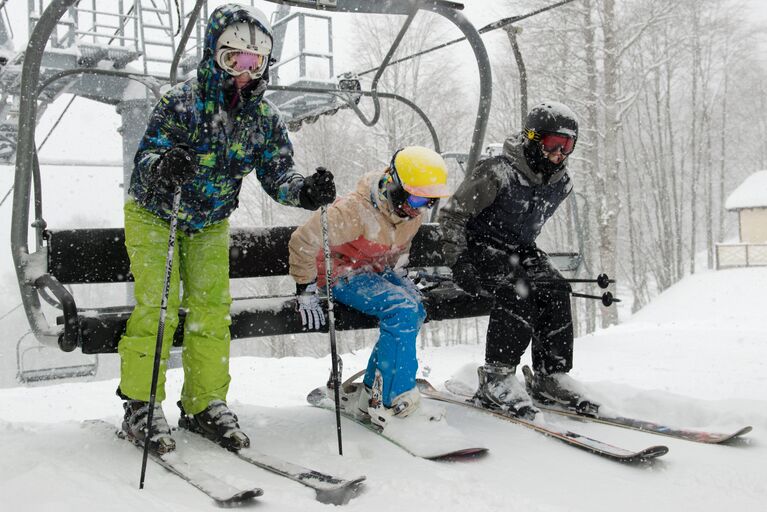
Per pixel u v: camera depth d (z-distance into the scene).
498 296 3.27
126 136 9.62
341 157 24.30
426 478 2.39
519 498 2.18
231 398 4.84
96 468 2.50
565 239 30.80
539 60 20.55
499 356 3.26
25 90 3.31
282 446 2.86
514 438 2.94
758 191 30.73
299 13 9.92
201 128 2.64
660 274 34.41
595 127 19.69
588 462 2.63
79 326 2.74
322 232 2.87
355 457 2.68
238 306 3.06
